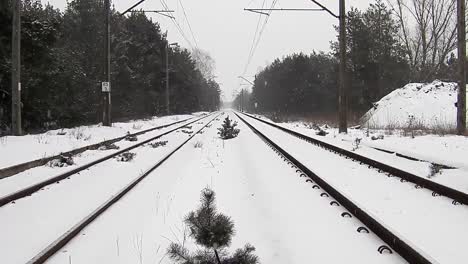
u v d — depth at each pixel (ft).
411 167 33.06
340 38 71.41
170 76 201.87
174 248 14.39
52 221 20.38
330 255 15.11
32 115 76.89
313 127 92.32
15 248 16.55
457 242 15.51
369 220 17.48
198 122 134.41
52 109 81.00
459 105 55.83
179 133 82.12
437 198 22.84
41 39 74.13
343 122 71.26
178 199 24.85
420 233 16.63
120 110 134.92
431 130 63.87
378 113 97.91
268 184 28.48
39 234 18.35
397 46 133.08
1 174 31.60
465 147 42.45
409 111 89.51
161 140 66.39
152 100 177.58
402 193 24.26
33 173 34.12
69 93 90.74
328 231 17.76
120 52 127.95
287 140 63.00
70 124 92.68
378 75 130.41
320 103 177.99
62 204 23.77
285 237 17.39
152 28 177.99
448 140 48.60
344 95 71.41
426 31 138.51
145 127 99.55
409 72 134.21
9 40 70.69
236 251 14.47
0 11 67.72
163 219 20.71
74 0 113.09
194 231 13.83
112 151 50.34
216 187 27.89
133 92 144.15
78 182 30.42
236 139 67.56
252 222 19.71
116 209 22.41
